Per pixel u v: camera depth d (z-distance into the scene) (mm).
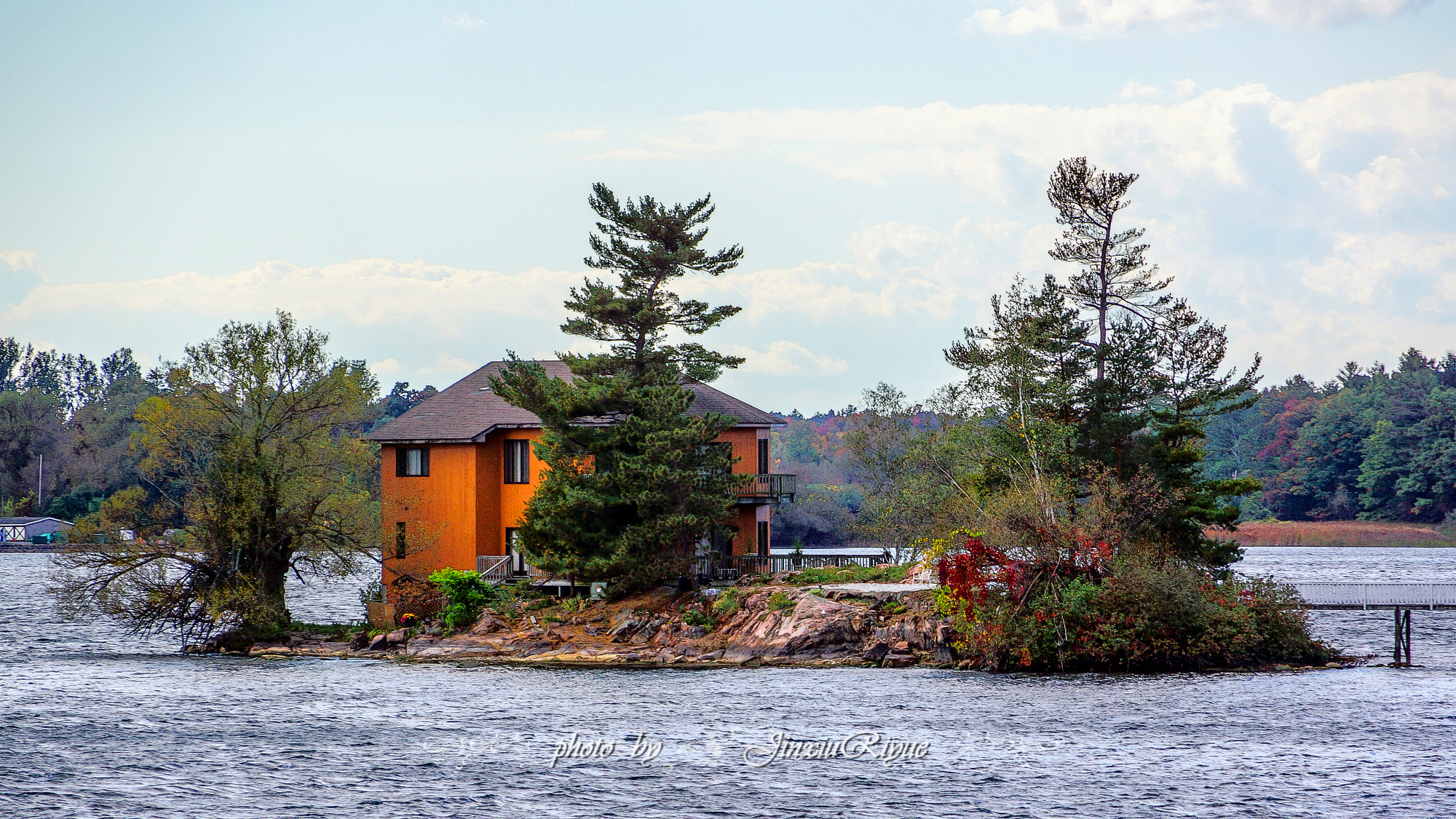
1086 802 69062
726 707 94500
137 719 90500
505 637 124875
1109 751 80125
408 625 131125
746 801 69562
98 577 128250
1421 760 77688
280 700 98000
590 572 126625
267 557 131250
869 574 134750
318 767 76438
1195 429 136750
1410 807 68000
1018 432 136625
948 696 98875
